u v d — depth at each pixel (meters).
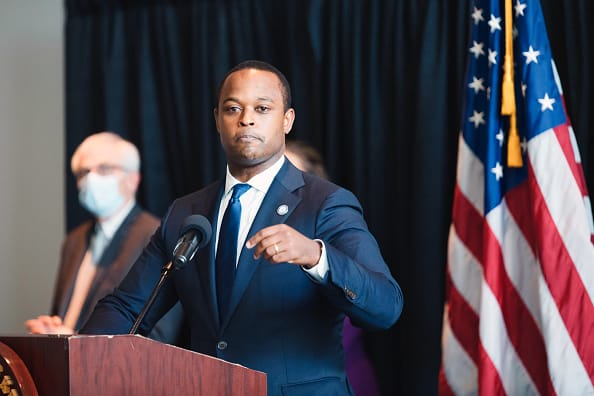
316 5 8.82
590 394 6.64
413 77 8.45
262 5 9.17
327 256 4.10
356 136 8.62
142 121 9.48
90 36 9.78
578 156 7.19
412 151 8.41
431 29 8.34
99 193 7.52
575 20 7.85
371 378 6.86
